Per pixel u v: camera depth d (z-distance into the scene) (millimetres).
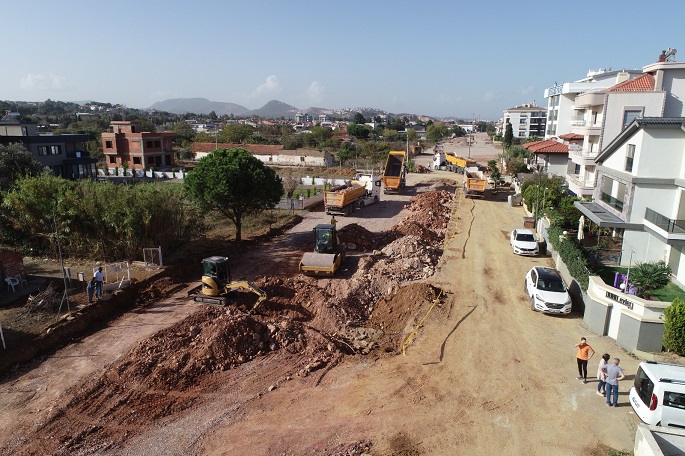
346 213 42219
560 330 19375
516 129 153125
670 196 23594
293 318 20484
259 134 140375
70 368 15844
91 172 59969
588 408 14023
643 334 17078
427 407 14070
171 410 13961
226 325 17688
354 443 12445
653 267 21641
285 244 32438
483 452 12117
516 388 15086
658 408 12258
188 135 126875
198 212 32469
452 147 130875
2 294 21203
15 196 26375
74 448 12148
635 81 36000
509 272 26750
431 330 19312
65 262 25984
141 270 24922
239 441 12586
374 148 107812
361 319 21266
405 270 26156
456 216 42125
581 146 43781
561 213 32656
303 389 15188
